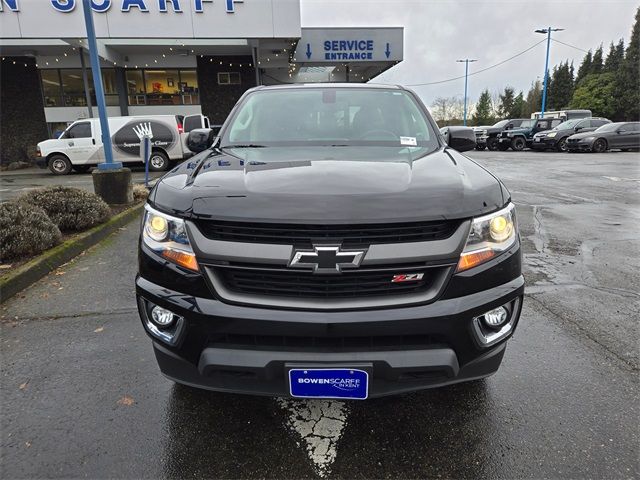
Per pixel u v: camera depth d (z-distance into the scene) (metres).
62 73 20.16
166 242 1.84
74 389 2.39
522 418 2.12
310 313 1.68
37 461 1.88
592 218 6.62
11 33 14.66
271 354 1.72
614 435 2.00
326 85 3.38
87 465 1.86
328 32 20.55
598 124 21.42
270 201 1.75
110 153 7.24
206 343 1.78
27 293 3.77
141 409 2.21
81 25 14.94
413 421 2.12
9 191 10.48
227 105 21.69
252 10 15.56
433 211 1.73
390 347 1.74
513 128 24.31
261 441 2.00
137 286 1.93
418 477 1.79
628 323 3.10
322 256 1.66
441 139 2.83
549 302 3.47
